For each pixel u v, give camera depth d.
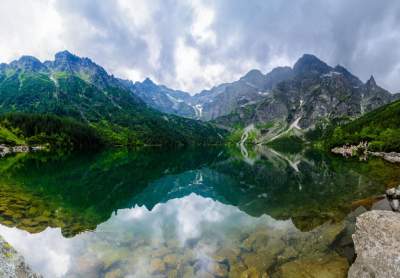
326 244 16.12
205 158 106.19
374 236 12.89
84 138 164.50
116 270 13.47
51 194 30.39
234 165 79.75
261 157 122.81
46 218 21.44
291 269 13.38
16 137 137.12
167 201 30.73
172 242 17.38
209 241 17.56
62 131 156.50
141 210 25.89
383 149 108.94
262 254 15.25
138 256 15.12
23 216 21.50
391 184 36.94
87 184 38.56
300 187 38.84
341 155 117.19
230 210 26.48
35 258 14.70
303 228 19.36
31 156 90.88
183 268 13.73
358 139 139.88
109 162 75.25
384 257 11.27
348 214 22.23
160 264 14.16
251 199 31.86
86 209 24.88
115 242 17.17
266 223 21.34
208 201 31.12
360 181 41.31
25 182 37.81
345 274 12.67
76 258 14.75
